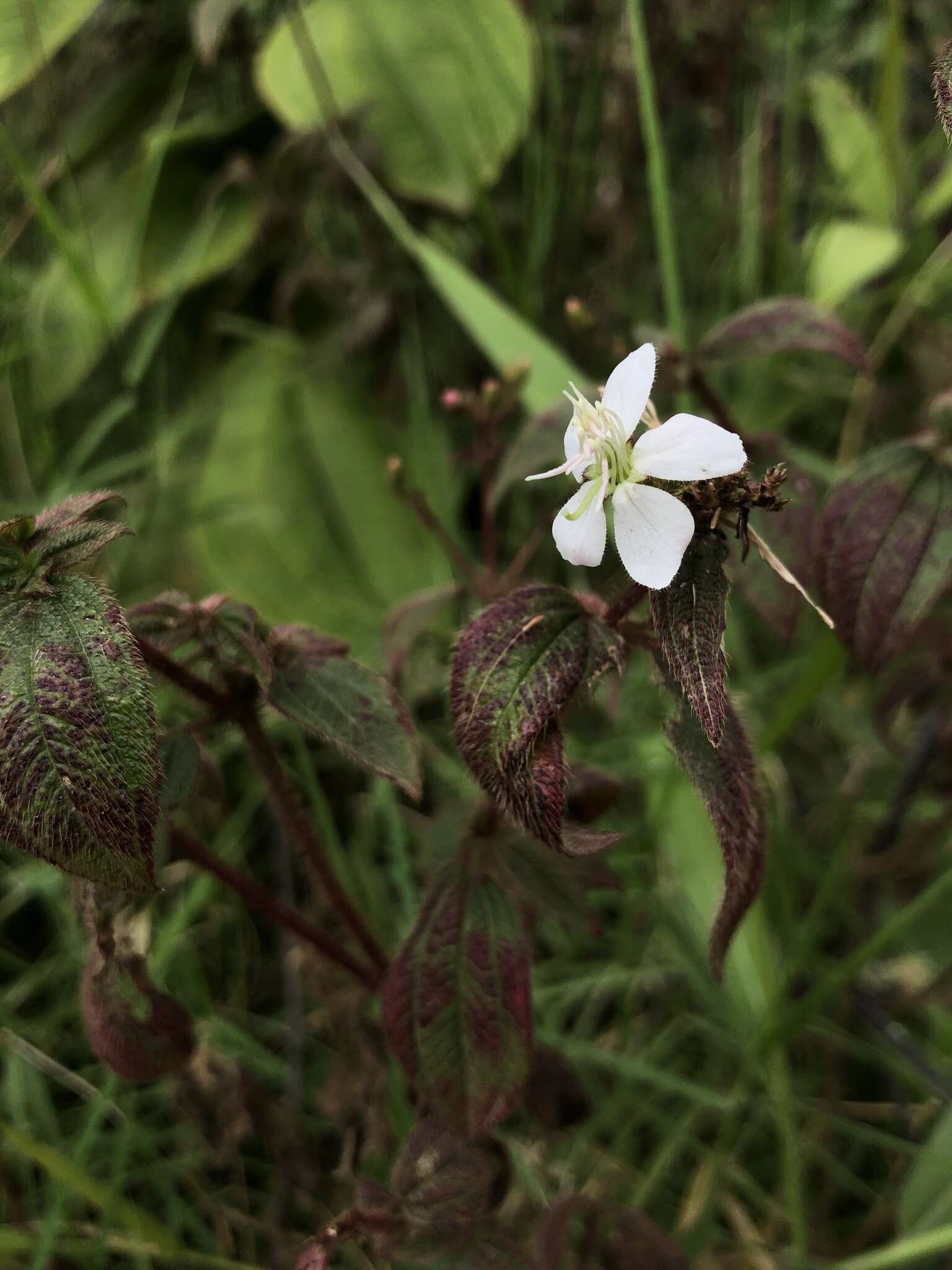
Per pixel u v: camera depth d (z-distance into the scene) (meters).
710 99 0.46
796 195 0.49
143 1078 0.24
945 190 0.40
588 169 0.46
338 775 0.37
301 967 0.30
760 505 0.20
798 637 0.39
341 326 0.44
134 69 0.45
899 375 0.45
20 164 0.35
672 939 0.32
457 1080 0.23
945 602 0.33
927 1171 0.27
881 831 0.35
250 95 0.47
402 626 0.31
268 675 0.22
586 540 0.20
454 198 0.42
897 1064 0.31
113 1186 0.27
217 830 0.35
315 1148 0.30
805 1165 0.31
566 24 0.46
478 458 0.34
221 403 0.42
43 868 0.32
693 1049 0.33
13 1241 0.27
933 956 0.33
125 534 0.21
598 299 0.45
